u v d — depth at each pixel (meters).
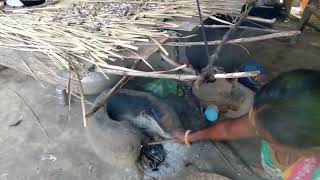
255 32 3.36
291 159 1.51
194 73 2.18
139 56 2.25
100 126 2.42
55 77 2.37
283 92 1.26
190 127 2.93
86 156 2.88
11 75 3.94
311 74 1.28
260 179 2.58
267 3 3.81
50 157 2.90
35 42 2.48
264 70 3.52
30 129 3.19
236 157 2.78
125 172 2.67
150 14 2.78
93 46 2.36
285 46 4.27
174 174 2.63
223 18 2.98
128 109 2.61
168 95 3.06
